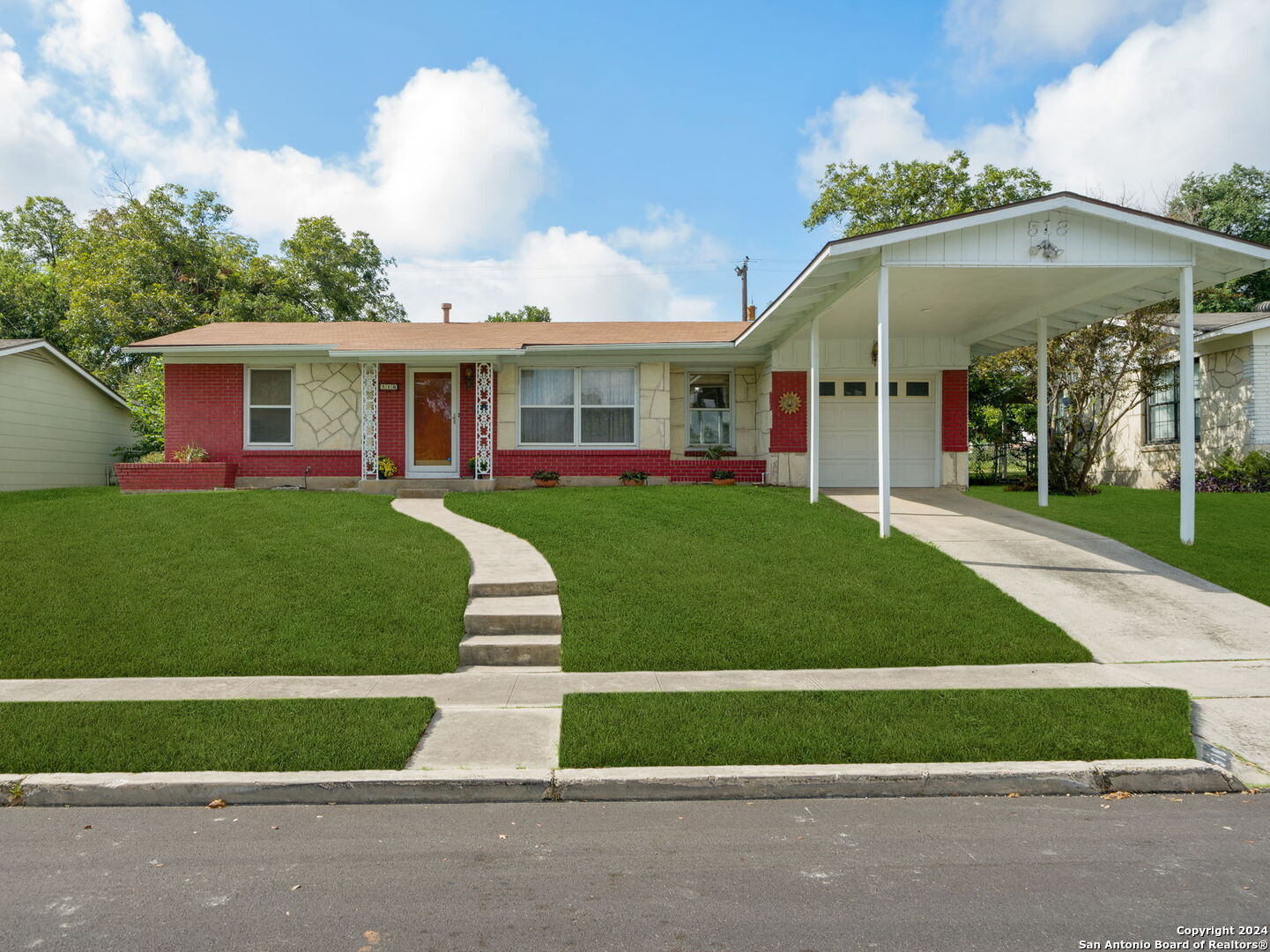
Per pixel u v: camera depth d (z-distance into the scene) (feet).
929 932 10.76
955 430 54.03
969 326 49.32
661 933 10.76
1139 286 39.70
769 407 53.98
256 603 27.07
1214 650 24.48
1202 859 13.00
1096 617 27.17
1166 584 30.45
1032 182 85.46
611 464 56.03
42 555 31.81
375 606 26.96
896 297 40.37
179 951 10.35
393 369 56.34
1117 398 67.62
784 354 53.42
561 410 56.49
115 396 73.31
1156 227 32.76
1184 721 18.42
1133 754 16.75
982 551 34.81
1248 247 32.55
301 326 63.72
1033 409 67.67
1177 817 14.73
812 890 11.96
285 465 56.59
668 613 26.76
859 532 37.24
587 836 13.99
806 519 39.70
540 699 20.59
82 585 28.53
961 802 15.49
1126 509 45.21
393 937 10.69
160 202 99.09
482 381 54.29
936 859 13.03
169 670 22.53
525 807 15.34
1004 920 11.06
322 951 10.35
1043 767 16.15
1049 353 56.08
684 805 15.43
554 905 11.54
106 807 15.30
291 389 56.90
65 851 13.41
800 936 10.67
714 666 23.07
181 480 53.72
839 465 54.70
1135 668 22.97
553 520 39.50
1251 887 12.04
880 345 34.68
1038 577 31.17
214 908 11.48
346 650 23.85
